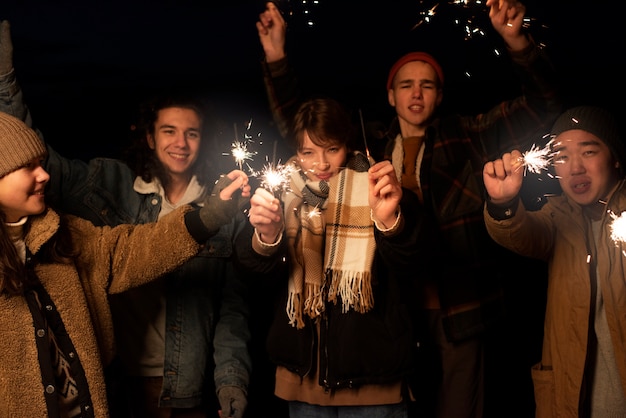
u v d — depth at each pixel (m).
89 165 3.34
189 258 2.80
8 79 3.11
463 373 3.58
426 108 3.78
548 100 3.56
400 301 3.04
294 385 3.09
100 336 2.79
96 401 2.61
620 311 2.79
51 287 2.61
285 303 3.10
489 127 3.71
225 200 2.73
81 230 2.79
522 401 4.19
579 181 2.93
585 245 2.91
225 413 3.06
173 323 3.22
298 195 3.14
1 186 2.52
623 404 2.82
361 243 3.00
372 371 2.95
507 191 2.80
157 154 3.37
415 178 3.71
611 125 2.98
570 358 2.87
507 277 5.16
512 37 3.45
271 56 3.82
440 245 3.59
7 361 2.46
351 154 3.19
